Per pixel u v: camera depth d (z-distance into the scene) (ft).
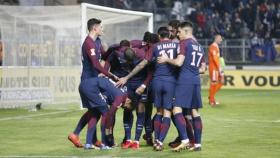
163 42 69.56
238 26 224.33
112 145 72.49
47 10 125.49
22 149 71.87
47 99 127.75
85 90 69.67
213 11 234.38
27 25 126.21
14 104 125.39
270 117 108.99
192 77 68.13
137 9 237.04
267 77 192.13
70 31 126.62
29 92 126.11
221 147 73.10
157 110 71.05
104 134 71.56
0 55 125.08
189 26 68.28
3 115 111.65
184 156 66.23
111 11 126.72
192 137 71.72
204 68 71.00
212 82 131.23
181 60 66.85
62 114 113.39
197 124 69.77
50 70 128.06
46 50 127.65
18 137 82.43
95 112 71.36
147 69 72.02
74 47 126.82
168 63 68.80
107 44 132.16
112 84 70.54
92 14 127.44
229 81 195.21
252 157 65.72
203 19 228.63
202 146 73.72
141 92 71.31
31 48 126.41
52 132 87.51
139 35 136.36
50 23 126.82
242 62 204.54
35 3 175.73
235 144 75.72
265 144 75.72
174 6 238.89
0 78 123.95
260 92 179.52
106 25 132.05
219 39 130.82
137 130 72.28
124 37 135.33
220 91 184.14
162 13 237.04
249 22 227.40
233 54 205.05
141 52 72.79
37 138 81.35
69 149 71.51
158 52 69.10
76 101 129.90
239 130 89.76
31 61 126.52
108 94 70.54
